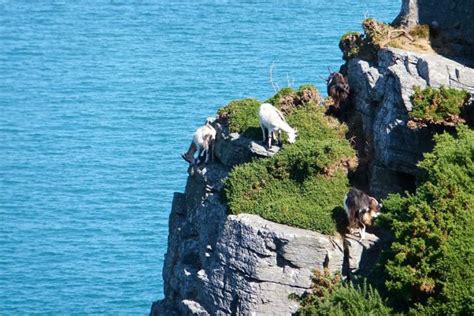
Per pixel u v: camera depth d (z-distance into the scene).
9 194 97.06
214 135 47.75
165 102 114.12
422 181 42.03
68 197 95.56
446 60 45.53
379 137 44.53
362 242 42.31
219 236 43.69
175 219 49.09
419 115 43.09
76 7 172.00
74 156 106.69
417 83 44.47
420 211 39.91
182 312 45.38
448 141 42.09
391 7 120.31
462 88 44.31
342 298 39.91
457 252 38.91
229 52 124.25
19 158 106.94
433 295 39.03
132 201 93.12
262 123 45.38
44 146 110.00
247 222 43.00
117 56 140.00
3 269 82.00
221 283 43.56
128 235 86.50
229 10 145.25
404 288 39.16
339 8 126.62
